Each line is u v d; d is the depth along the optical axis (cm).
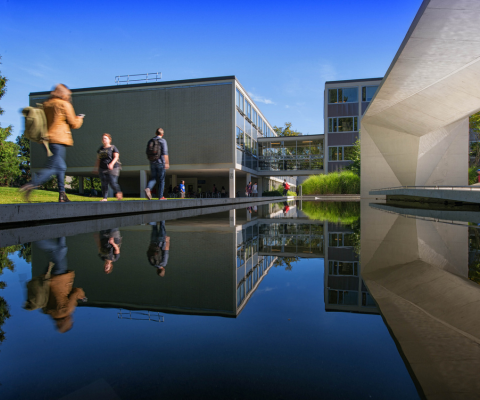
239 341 81
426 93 984
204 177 3031
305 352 74
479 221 452
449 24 574
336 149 2725
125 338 81
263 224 472
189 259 196
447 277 150
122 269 164
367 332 85
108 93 2198
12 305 105
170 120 2131
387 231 352
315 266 186
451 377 59
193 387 57
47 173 491
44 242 259
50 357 70
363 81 2659
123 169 2183
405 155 1397
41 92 2231
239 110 2227
